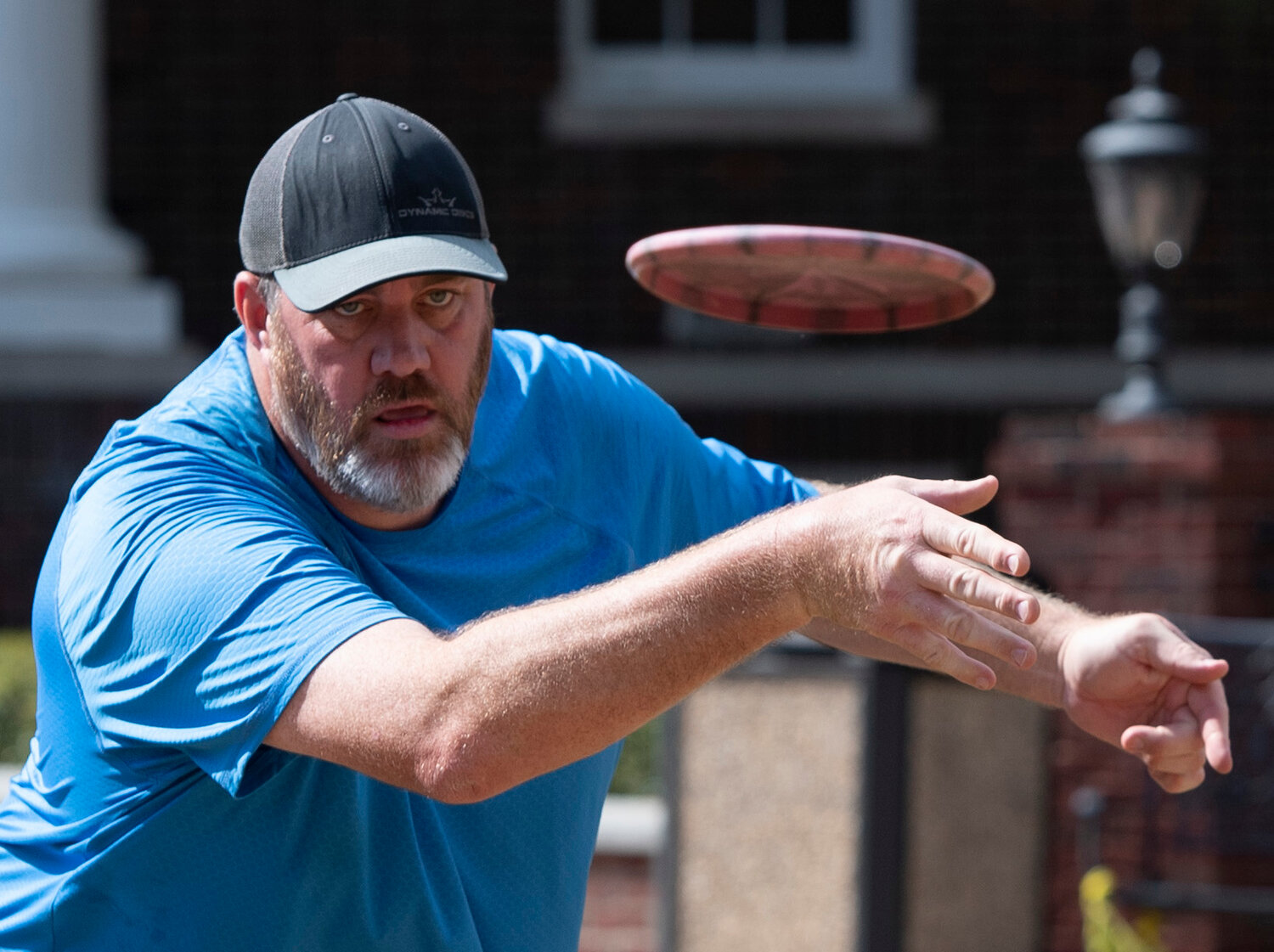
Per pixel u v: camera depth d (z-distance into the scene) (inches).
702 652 243.6
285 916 300.7
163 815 291.0
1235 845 714.8
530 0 1198.3
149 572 269.0
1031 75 1189.7
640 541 361.4
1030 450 756.6
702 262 335.3
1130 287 1170.6
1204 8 1173.7
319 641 252.5
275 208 283.1
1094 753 717.3
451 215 282.7
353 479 286.4
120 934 303.4
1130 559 746.8
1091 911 650.8
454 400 288.5
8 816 314.8
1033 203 1184.8
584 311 1194.0
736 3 1237.7
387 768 247.4
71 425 1081.4
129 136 1204.5
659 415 368.5
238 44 1200.8
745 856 608.1
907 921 593.6
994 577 229.3
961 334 1169.4
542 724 241.3
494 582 322.7
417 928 310.7
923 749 600.1
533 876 330.0
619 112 1195.3
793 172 1195.9
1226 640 716.7
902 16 1209.4
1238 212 1178.0
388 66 1200.8
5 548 1069.1
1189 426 747.4
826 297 358.3
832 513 241.6
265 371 299.4
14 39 1089.4
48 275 1108.5
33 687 773.9
